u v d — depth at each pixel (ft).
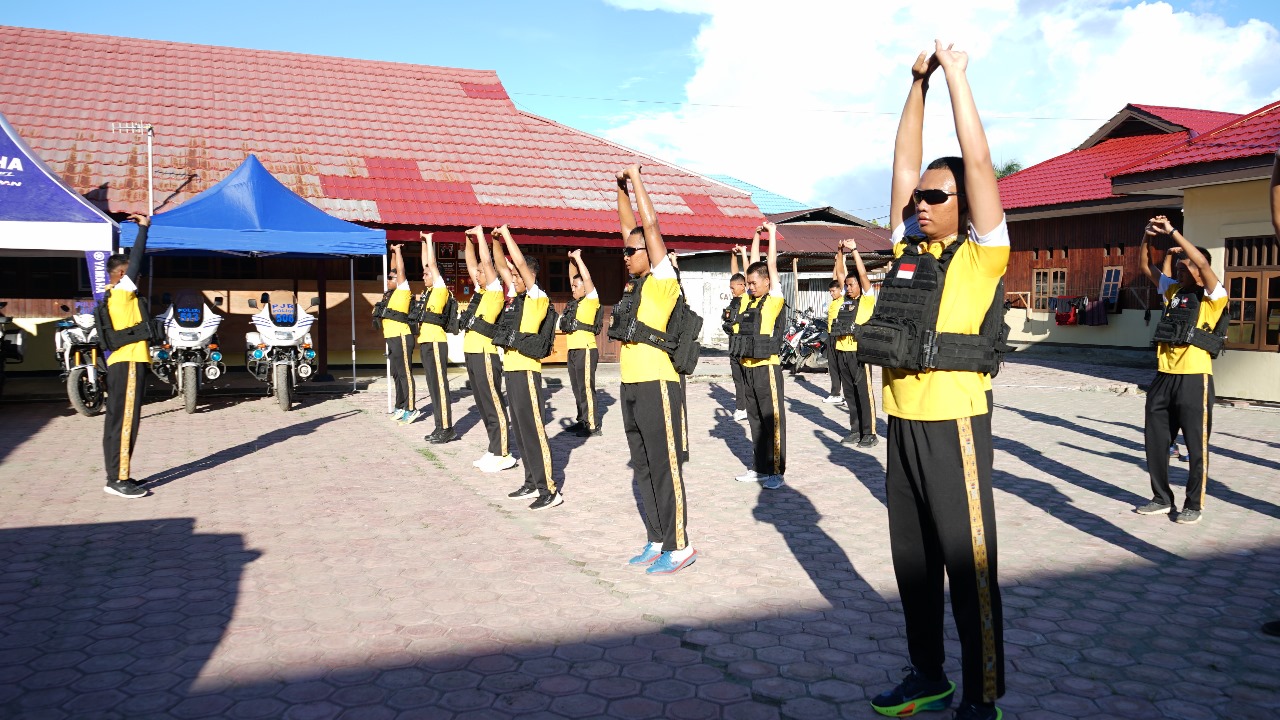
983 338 9.93
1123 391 47.55
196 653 12.49
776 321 23.22
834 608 14.33
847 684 11.54
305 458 27.32
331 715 10.65
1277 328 42.34
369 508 20.90
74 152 46.93
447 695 11.19
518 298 20.75
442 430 30.35
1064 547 17.90
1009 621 13.83
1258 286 43.06
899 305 10.23
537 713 10.69
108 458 21.95
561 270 58.13
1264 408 41.57
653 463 16.15
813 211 78.23
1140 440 31.65
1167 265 20.59
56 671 11.88
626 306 16.34
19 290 48.83
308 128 55.11
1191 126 76.02
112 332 21.83
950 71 9.38
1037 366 63.36
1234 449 30.04
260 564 16.55
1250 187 43.19
